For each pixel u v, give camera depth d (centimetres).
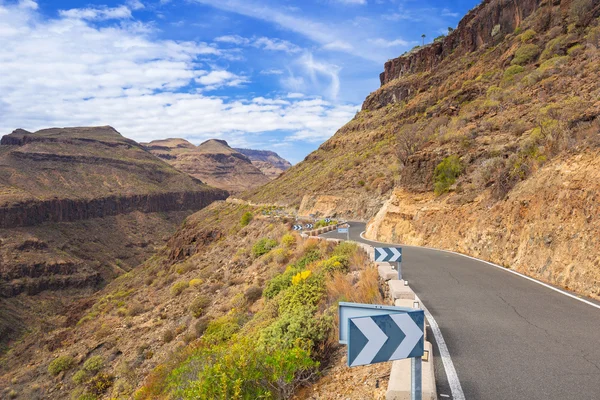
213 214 10244
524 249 1214
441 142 2758
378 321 300
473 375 485
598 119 1270
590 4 3816
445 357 545
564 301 813
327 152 9556
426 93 7194
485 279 1076
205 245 7256
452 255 1619
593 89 2281
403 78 10119
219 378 563
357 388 509
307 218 4784
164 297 3994
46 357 3675
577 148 1195
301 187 7931
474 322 698
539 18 4722
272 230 4053
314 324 750
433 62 9325
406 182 2717
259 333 902
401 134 4716
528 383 457
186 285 3750
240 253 3841
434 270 1245
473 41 7581
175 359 1623
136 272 9569
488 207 1719
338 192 5656
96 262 16988
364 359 293
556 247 1041
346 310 357
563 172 1161
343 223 4000
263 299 1886
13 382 3241
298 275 1346
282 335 780
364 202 5028
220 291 2794
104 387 2300
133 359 2411
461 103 4472
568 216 1037
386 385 479
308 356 628
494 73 4669
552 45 3728
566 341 588
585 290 869
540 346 571
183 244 8006
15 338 8425
